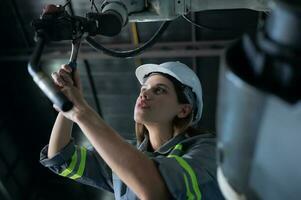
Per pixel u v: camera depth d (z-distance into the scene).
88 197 6.00
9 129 5.18
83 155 1.48
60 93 0.82
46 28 1.05
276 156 0.52
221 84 0.55
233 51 0.55
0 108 4.93
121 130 5.25
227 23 3.85
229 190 0.63
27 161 5.66
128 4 1.34
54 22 1.06
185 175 1.02
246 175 0.58
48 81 0.84
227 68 0.51
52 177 5.90
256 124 0.51
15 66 4.61
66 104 0.80
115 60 4.30
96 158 1.52
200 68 4.29
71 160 1.43
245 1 1.38
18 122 5.26
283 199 0.56
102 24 1.22
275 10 0.49
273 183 0.55
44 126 5.33
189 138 1.30
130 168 0.92
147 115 1.32
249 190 0.59
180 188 0.99
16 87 4.85
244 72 0.51
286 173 0.52
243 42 0.55
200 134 1.37
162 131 1.39
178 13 1.41
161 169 0.99
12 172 5.34
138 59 4.25
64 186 5.99
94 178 1.49
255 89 0.48
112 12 1.26
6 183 5.19
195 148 1.18
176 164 1.04
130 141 1.65
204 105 4.65
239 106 0.51
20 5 4.01
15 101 5.02
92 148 1.60
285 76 0.48
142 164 0.94
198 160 1.10
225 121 0.56
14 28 4.27
